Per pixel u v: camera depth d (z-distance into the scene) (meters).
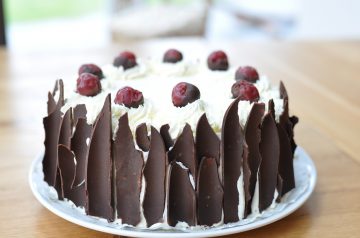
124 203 0.53
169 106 0.56
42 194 0.58
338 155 0.71
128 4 1.96
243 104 0.56
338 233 0.55
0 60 1.07
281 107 0.58
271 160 0.56
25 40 2.11
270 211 0.56
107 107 0.52
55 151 0.59
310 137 0.76
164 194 0.52
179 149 0.52
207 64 0.69
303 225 0.57
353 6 1.70
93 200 0.54
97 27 2.30
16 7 2.40
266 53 1.13
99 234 0.55
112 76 0.66
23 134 0.76
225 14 2.56
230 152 0.53
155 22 1.59
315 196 0.62
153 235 0.51
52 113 0.59
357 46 1.20
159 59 0.72
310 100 0.89
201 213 0.53
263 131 0.55
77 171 0.56
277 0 2.49
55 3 2.48
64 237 0.54
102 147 0.53
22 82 0.96
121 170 0.53
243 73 0.63
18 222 0.57
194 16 1.59
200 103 0.55
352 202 0.61
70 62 1.06
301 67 1.05
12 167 0.67
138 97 0.55
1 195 0.61
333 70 1.04
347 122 0.82
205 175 0.53
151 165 0.52
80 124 0.55
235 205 0.54
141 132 0.52
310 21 1.89
